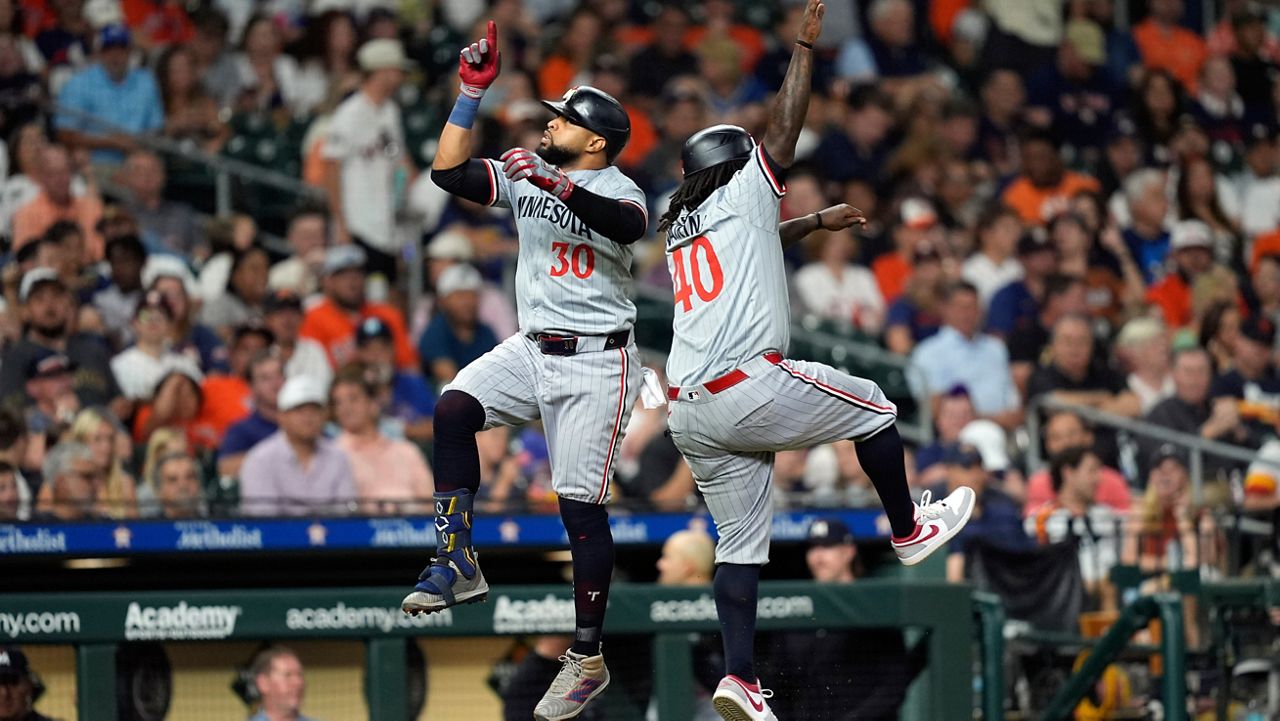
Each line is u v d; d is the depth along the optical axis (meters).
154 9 46.72
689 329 19.67
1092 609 31.38
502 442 34.19
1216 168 55.59
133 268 35.38
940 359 42.28
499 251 41.97
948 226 49.00
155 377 33.50
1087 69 58.78
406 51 48.78
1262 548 33.25
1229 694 30.08
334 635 25.31
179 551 27.33
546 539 28.97
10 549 26.44
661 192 46.03
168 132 42.56
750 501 20.20
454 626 25.66
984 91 56.47
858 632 27.11
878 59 56.62
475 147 43.81
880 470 19.86
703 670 26.58
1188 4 61.56
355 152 41.22
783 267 19.72
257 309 38.06
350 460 32.59
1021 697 30.22
